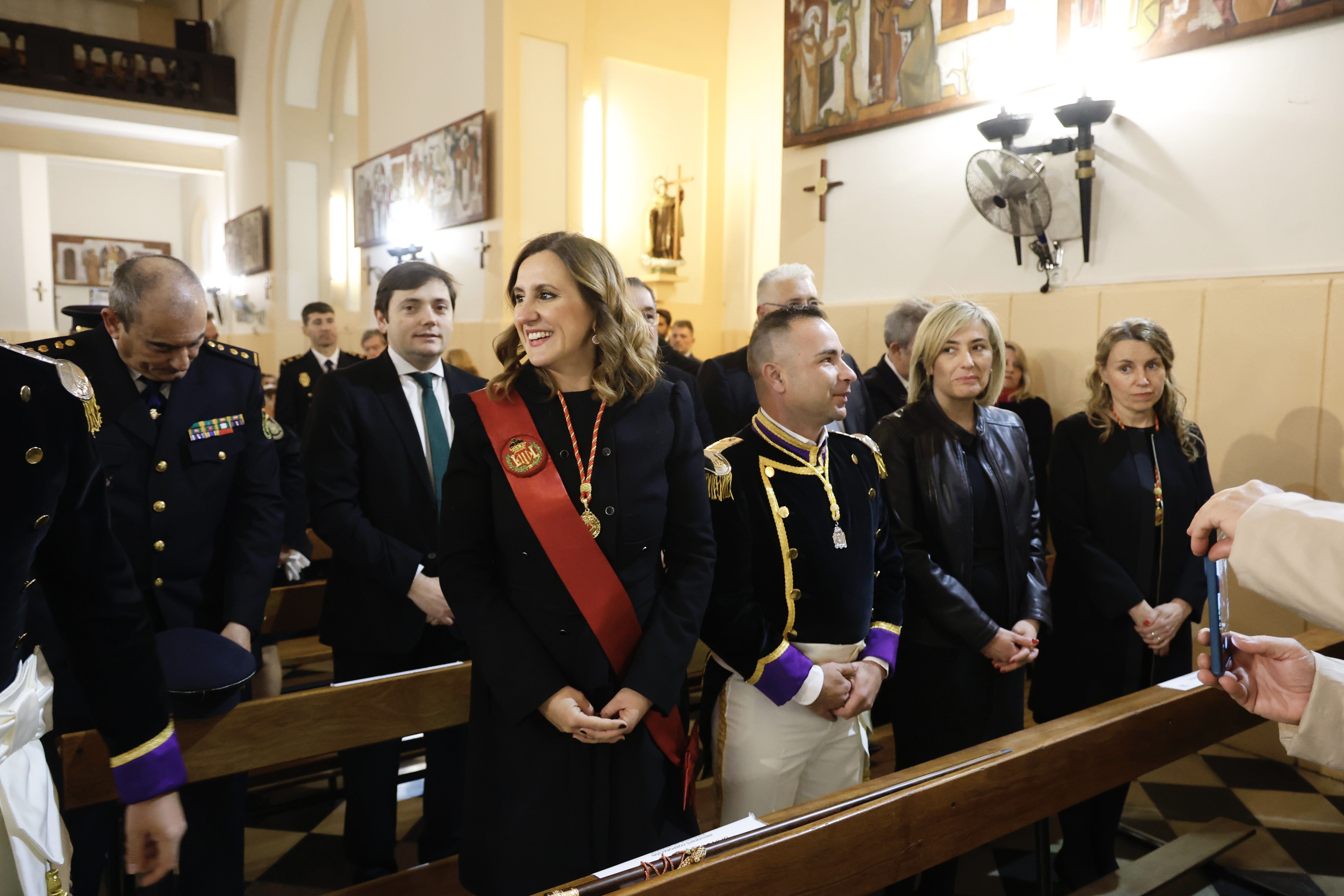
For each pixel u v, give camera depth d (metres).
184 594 2.10
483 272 7.59
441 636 2.52
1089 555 2.60
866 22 4.86
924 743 2.30
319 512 2.35
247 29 13.22
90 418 1.11
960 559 2.29
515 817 1.57
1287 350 3.33
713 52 8.25
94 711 1.22
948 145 4.52
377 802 2.48
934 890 2.22
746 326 8.20
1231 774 3.27
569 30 7.39
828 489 1.95
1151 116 3.74
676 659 1.61
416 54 8.55
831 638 1.93
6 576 1.04
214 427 2.14
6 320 14.09
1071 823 2.54
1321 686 1.15
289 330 12.68
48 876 1.18
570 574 1.58
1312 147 3.27
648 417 1.70
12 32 12.23
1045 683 2.74
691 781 1.71
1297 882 2.54
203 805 2.04
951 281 4.56
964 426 2.40
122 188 18.58
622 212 7.95
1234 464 3.52
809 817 1.42
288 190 12.58
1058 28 4.01
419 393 2.55
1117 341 2.66
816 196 5.28
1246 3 3.39
